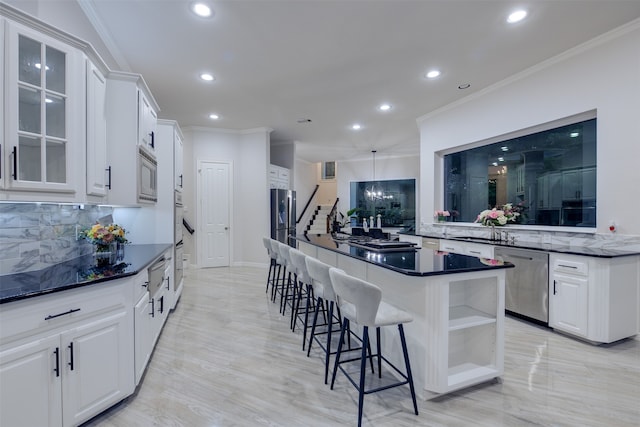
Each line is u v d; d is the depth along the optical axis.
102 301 1.77
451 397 2.01
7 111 1.53
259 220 6.50
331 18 2.68
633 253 2.73
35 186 1.66
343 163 10.39
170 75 3.80
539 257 3.16
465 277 2.00
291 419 1.81
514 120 3.86
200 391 2.10
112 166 2.43
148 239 3.60
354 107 5.02
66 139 1.82
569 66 3.26
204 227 6.35
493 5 2.51
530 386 2.13
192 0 2.43
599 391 2.07
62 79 1.82
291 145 7.61
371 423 1.76
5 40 1.53
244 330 3.19
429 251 2.72
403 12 2.60
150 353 2.47
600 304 2.68
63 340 1.56
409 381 1.86
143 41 3.03
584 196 3.33
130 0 2.42
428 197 5.40
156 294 2.69
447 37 2.99
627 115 2.83
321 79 3.95
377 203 9.92
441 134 5.07
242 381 2.22
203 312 3.74
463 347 2.27
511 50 3.23
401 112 5.27
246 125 6.18
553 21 2.73
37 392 1.46
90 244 2.69
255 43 3.08
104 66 2.22
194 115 5.48
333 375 2.11
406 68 3.64
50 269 2.02
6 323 1.35
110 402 1.82
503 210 4.00
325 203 12.13
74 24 2.38
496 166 4.44
